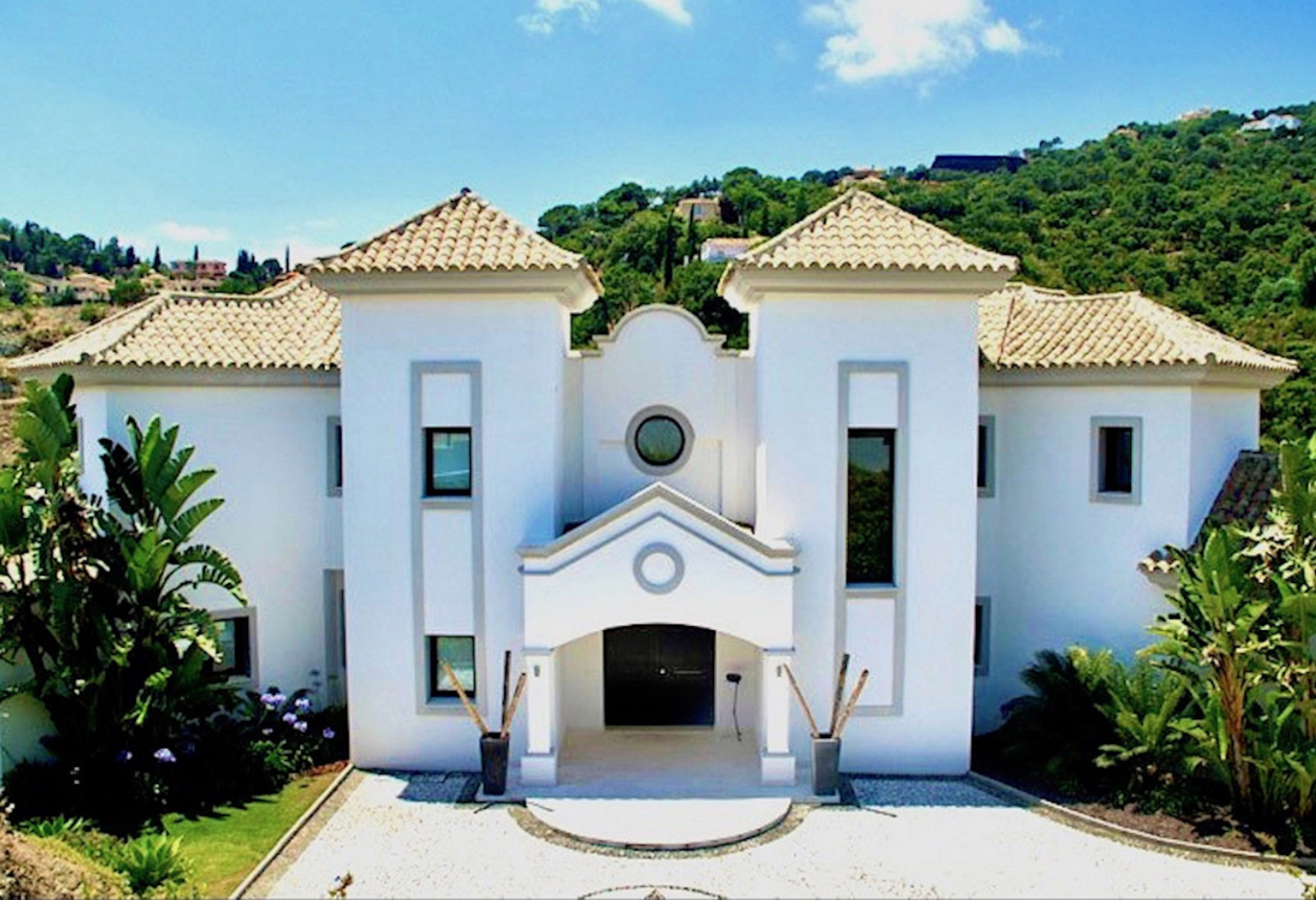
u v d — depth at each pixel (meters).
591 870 14.29
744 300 19.55
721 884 13.88
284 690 20.34
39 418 16.61
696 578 17.16
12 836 13.16
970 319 17.83
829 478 17.91
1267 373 19.27
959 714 18.12
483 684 18.12
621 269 60.94
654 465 20.00
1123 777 16.98
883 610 18.05
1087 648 19.47
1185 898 13.47
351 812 16.34
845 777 18.00
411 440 18.05
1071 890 13.70
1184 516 18.41
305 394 20.23
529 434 18.02
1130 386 18.89
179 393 19.25
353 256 17.83
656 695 20.20
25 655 17.28
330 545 20.47
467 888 13.73
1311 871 14.23
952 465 17.94
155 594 17.16
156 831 15.45
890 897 13.54
